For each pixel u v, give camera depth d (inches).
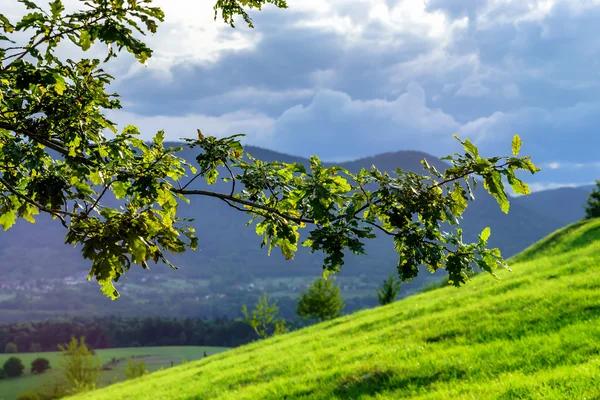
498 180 162.7
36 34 163.0
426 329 583.5
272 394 471.2
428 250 171.6
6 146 154.8
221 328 7140.8
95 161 171.8
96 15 163.3
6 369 4977.9
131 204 179.8
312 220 182.9
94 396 995.3
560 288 585.6
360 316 1018.1
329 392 429.7
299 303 1622.8
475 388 347.6
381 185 169.5
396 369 438.9
